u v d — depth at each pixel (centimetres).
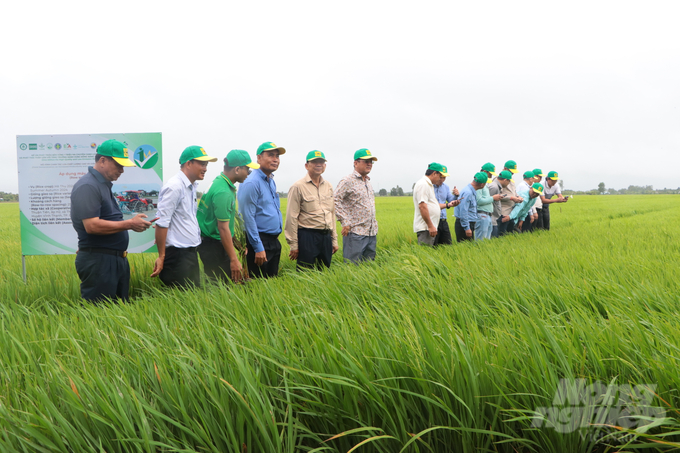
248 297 331
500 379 172
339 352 181
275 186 546
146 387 181
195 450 160
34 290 462
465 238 848
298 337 214
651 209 2419
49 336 265
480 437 168
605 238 760
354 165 601
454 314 279
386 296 345
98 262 391
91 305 343
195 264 459
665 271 382
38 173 517
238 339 218
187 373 176
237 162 474
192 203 458
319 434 170
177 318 283
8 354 230
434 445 171
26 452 147
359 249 605
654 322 238
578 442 162
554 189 1240
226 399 163
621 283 347
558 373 181
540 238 817
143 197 531
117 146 390
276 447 156
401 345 194
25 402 171
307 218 559
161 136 528
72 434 151
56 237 523
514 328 230
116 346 233
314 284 378
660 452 155
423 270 427
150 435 154
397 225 1366
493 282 351
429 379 173
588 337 206
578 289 323
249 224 495
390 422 168
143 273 558
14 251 807
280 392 181
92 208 379
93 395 166
